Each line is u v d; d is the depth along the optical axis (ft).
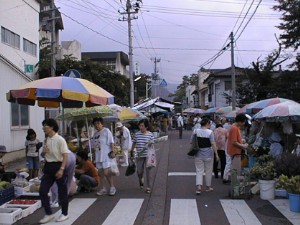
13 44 79.00
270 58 99.81
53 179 24.77
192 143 32.91
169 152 68.95
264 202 29.55
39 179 32.65
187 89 342.85
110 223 24.43
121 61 195.72
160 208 28.07
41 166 30.22
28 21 87.76
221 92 154.20
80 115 44.14
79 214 26.50
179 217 25.66
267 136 40.98
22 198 30.30
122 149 49.49
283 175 28.30
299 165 30.42
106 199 31.14
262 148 39.50
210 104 175.01
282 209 27.37
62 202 24.90
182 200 30.58
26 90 30.50
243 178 32.83
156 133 102.47
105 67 111.86
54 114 76.02
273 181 30.48
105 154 32.04
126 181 39.58
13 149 55.88
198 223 24.27
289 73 92.99
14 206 26.89
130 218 25.54
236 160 34.09
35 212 27.09
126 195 32.63
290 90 92.99
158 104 120.98
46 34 122.52
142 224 24.23
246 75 101.40
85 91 30.63
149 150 33.88
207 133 32.86
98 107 43.86
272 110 36.37
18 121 58.03
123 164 49.11
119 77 115.44
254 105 50.44
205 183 37.40
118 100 117.50
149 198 31.48
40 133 67.72
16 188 30.48
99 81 108.58
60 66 101.96
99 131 32.63
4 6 74.28
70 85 30.45
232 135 34.01
